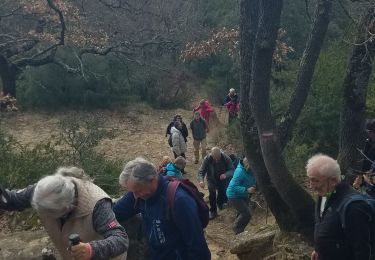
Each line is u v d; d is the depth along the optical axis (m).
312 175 3.57
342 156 6.89
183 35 18.72
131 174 3.34
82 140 11.29
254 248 6.55
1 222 6.93
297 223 6.26
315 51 6.46
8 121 18.25
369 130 5.42
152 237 3.53
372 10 6.49
